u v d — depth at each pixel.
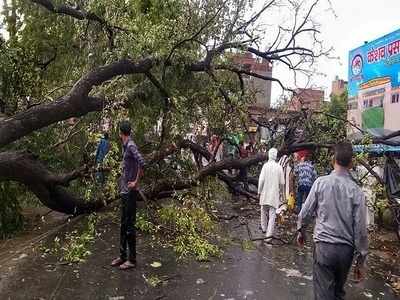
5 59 9.12
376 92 14.23
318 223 4.67
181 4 9.41
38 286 5.86
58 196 9.13
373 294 6.41
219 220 10.59
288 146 10.02
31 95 9.54
